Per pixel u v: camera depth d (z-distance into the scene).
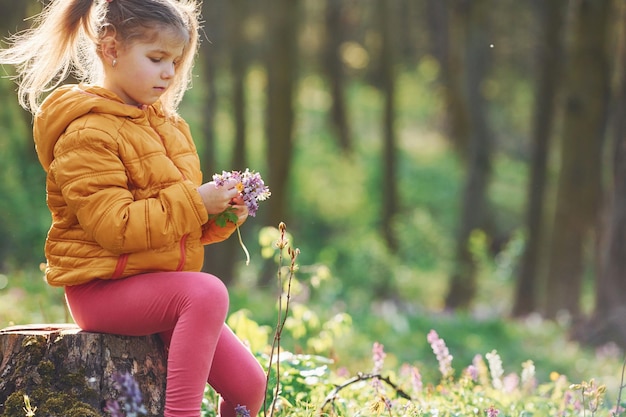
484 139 23.17
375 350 5.33
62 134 3.72
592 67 16.50
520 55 29.06
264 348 5.55
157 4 3.78
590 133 16.69
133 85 3.79
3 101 21.69
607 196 14.48
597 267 14.65
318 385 5.10
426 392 5.53
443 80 33.66
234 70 24.61
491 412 4.36
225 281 21.61
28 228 17.55
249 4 23.52
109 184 3.66
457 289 23.33
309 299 15.64
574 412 5.27
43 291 11.70
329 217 31.38
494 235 31.00
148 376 3.97
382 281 23.69
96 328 3.92
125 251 3.68
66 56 3.96
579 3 16.45
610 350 13.41
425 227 30.25
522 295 21.44
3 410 3.85
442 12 32.31
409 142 40.03
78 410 3.79
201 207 3.72
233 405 4.12
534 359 12.80
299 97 36.81
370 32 35.38
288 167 22.67
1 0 18.14
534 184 21.52
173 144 3.99
